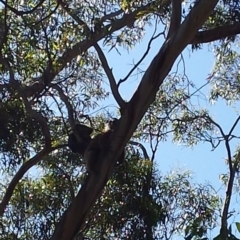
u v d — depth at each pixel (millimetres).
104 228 9125
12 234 9680
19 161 8797
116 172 9102
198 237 5332
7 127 8461
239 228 5176
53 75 8234
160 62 7465
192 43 8367
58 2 7805
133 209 8938
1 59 8008
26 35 8344
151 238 8906
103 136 7484
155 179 9344
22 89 8211
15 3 8453
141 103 7383
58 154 9844
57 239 6938
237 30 8422
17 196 9844
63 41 8180
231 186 9062
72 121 8281
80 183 9820
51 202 9781
